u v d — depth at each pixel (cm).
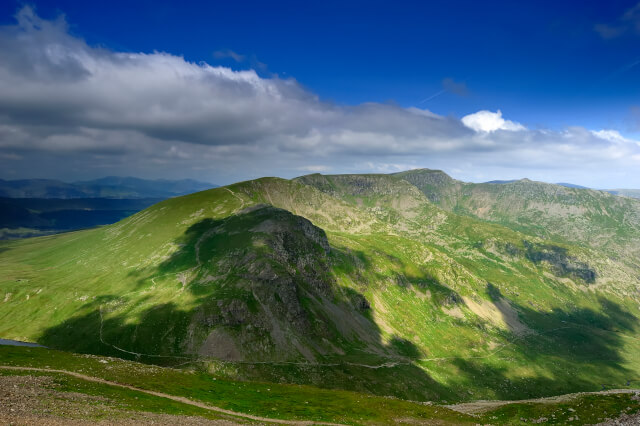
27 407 4797
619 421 8850
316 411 8781
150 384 8631
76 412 5003
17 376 6781
